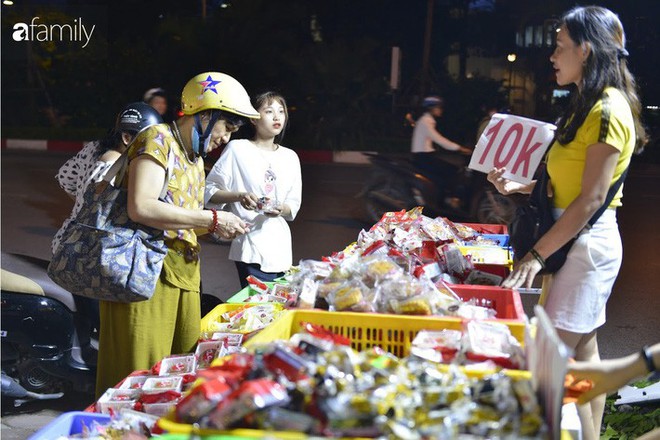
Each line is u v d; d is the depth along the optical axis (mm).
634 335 6418
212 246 9250
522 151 3613
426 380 1887
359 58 23094
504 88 23656
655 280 8453
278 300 3721
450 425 1680
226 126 3355
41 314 4348
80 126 24156
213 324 3434
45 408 4594
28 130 22812
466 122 21781
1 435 4223
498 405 1788
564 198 3232
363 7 25328
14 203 12406
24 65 24109
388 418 1738
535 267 3117
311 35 25484
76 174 4406
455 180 10359
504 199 10203
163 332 3385
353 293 2695
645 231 11711
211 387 1828
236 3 23625
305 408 1741
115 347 3361
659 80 22312
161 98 7262
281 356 1856
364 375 1828
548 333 1781
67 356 4414
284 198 4656
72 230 3236
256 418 1717
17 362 4430
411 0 25328
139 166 3145
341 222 11562
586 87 3129
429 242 4195
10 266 4590
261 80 23312
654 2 22328
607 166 3033
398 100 23453
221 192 4438
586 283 3180
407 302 2672
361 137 22125
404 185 10602
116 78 24062
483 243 4660
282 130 4754
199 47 23594
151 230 3270
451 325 2523
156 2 27188
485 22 25734
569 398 2328
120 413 2510
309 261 3270
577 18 3162
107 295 3203
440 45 25922
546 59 23922
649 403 4320
